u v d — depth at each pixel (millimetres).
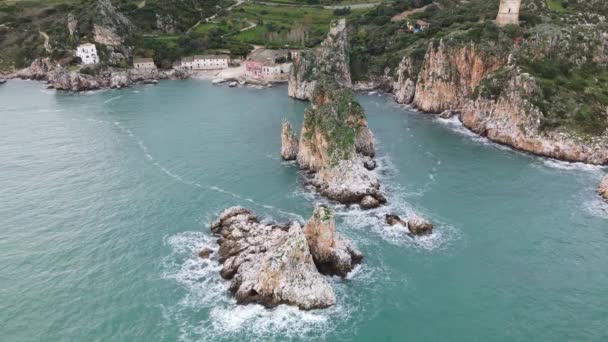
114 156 111375
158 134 127750
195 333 56594
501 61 133625
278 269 60562
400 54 180125
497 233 76812
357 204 86562
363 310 60469
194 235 76812
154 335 56312
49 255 71562
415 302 61844
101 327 57562
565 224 79125
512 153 111250
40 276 66812
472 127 128375
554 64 125625
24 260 70375
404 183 95062
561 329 56969
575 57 127875
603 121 110500
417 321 58656
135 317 59125
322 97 112562
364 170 93000
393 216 80875
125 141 122188
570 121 110062
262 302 61000
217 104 162750
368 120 139500
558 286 64375
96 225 79875
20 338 55812
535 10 156250
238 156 110500
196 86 195625
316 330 57250
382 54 192750
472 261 69875
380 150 113938
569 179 96125
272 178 98188
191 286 64688
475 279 66000
